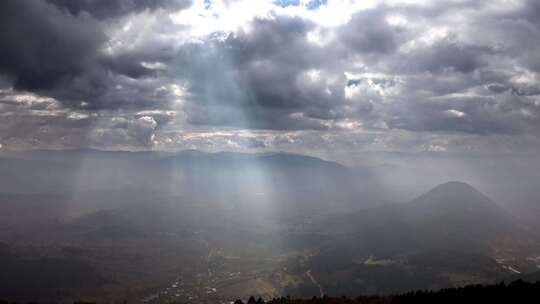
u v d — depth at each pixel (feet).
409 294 329.31
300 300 333.83
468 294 314.76
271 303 331.77
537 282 331.57
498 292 313.53
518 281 335.06
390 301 317.63
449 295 316.19
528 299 297.33
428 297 316.40
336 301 322.34
